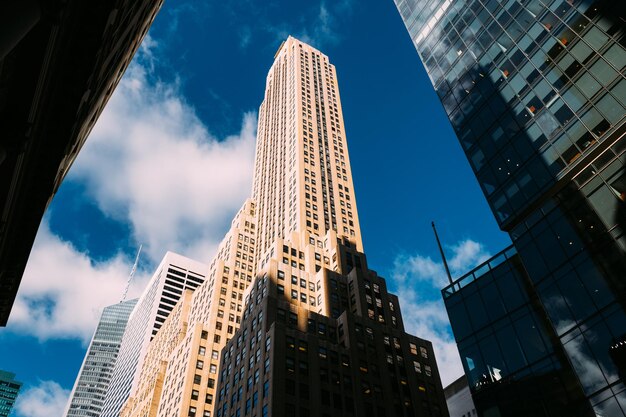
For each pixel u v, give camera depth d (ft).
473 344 129.70
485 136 155.74
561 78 133.39
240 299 442.09
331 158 499.10
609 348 96.43
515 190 136.36
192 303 494.59
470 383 125.80
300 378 245.86
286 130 541.34
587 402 98.02
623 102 113.09
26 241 137.90
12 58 96.02
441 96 186.50
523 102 144.56
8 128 103.04
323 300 320.09
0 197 116.26
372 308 325.83
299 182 440.86
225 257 489.26
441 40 202.18
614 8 124.06
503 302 127.75
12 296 152.76
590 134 119.03
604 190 109.70
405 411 266.16
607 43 123.03
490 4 176.35
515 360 117.39
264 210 506.48
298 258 365.81
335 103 589.32
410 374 289.33
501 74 158.30
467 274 142.51
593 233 108.47
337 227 425.28
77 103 117.80
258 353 267.18
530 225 126.93
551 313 112.16
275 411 225.35
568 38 135.74
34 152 118.52
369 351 285.02
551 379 107.45
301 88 568.82
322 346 268.41
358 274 340.59
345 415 242.17
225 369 297.33
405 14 241.35
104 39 123.24
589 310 103.19
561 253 114.93
